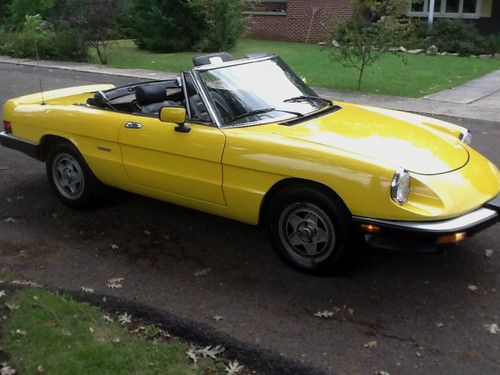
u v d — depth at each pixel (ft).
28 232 17.78
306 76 49.44
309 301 13.73
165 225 18.19
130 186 17.56
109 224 18.30
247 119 15.64
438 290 14.11
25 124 19.62
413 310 13.28
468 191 13.60
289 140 14.29
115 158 17.35
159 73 53.36
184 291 14.30
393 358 11.61
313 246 14.48
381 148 14.15
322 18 77.82
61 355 11.39
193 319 13.01
